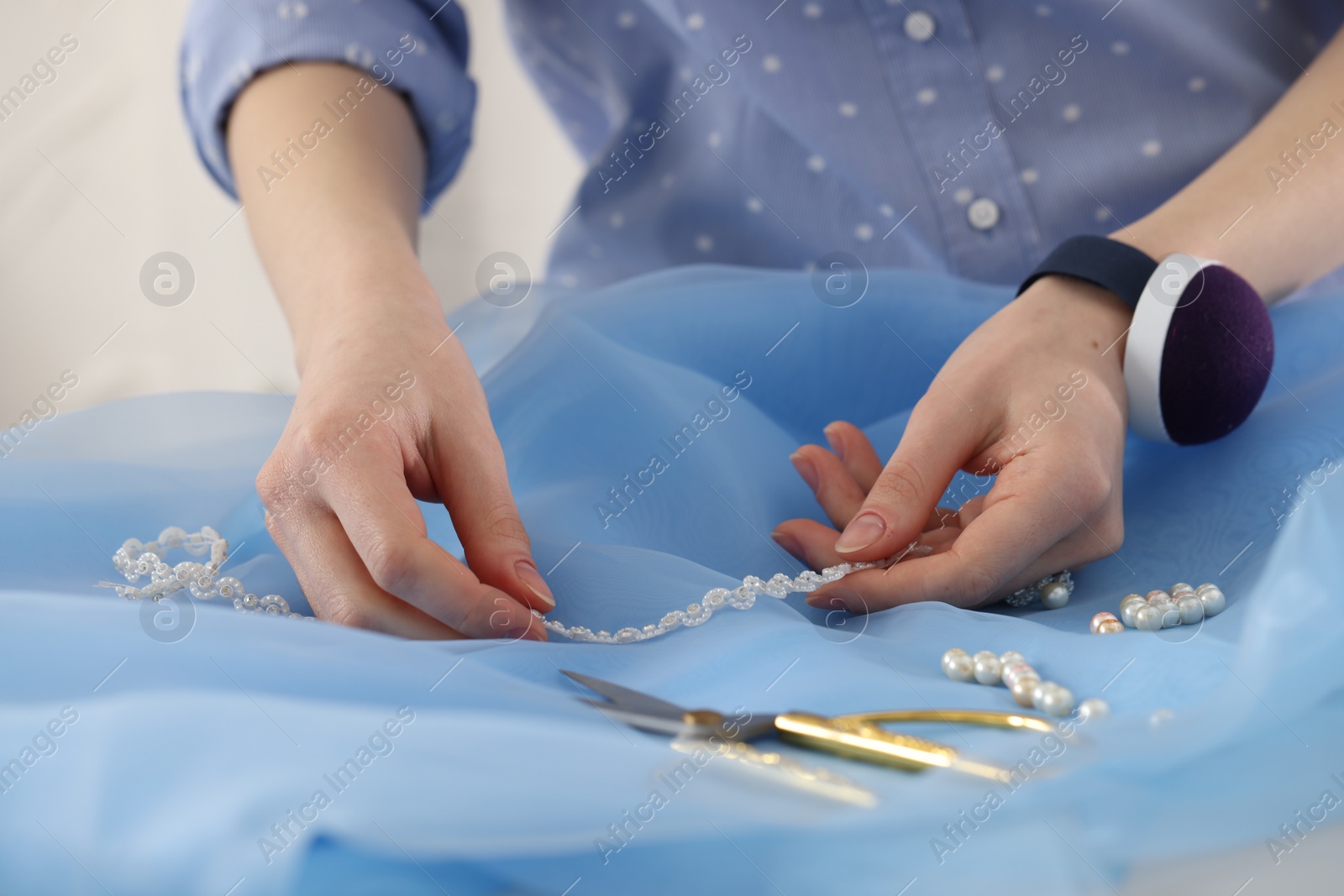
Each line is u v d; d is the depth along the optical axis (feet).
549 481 2.54
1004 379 2.36
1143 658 1.66
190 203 7.82
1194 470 2.56
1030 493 2.12
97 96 7.55
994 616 1.98
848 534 2.20
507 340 3.21
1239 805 1.14
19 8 7.33
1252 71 3.80
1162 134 3.86
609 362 2.80
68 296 7.69
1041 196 3.97
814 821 1.06
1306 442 2.40
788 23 3.84
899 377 3.26
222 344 8.00
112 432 2.78
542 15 4.78
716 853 1.08
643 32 4.33
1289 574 1.24
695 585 2.13
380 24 3.77
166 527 2.37
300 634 1.58
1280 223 2.90
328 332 2.44
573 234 4.64
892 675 1.70
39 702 1.35
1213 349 2.42
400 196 3.31
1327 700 1.19
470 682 1.51
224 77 3.57
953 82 3.88
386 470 1.98
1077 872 1.08
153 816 1.10
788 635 1.83
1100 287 2.63
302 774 1.09
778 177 4.26
